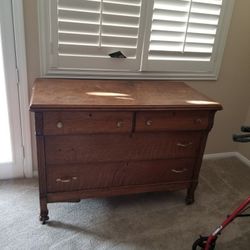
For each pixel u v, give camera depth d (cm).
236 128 262
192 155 182
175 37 202
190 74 220
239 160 265
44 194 162
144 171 176
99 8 176
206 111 167
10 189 198
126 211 187
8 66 177
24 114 192
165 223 179
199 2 195
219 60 223
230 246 166
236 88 243
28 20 171
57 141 150
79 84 177
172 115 162
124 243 162
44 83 172
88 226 172
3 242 155
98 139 157
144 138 165
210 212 193
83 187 168
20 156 205
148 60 201
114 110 148
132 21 186
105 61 192
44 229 166
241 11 212
